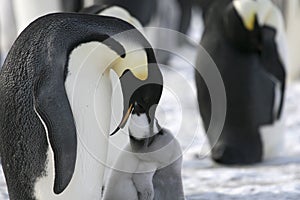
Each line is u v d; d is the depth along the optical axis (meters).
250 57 31.91
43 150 17.92
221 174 29.17
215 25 32.19
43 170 18.02
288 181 27.58
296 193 25.11
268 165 31.81
